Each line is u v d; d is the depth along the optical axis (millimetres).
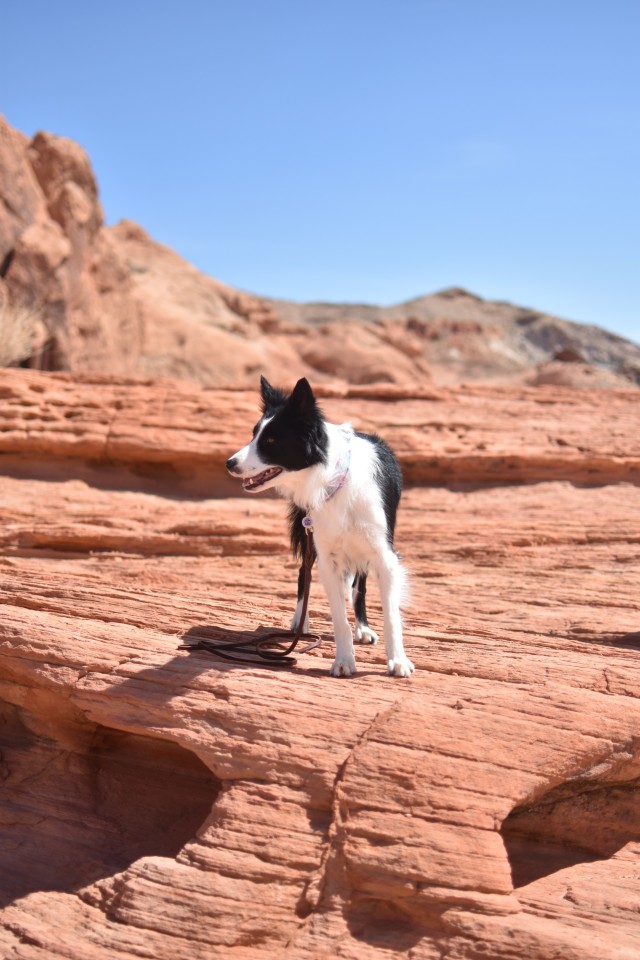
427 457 10031
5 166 20641
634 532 8078
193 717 4227
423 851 3541
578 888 3723
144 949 3443
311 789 3803
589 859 4016
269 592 6844
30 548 8164
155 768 4770
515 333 100125
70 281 22578
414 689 4305
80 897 3814
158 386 10914
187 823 4410
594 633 5531
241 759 3973
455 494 9883
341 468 4488
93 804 4648
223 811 3803
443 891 3457
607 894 3668
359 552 4648
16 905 3820
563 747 3900
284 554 8141
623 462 9789
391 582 4555
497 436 10602
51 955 3512
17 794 4707
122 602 5828
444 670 4633
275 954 3426
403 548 8312
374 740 3900
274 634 5219
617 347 103625
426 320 85375
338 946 3406
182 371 31656
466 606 6391
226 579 7254
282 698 4219
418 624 5820
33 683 4867
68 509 8828
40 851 4285
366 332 48562
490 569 7586
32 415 9891
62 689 4656
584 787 4020
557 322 104750
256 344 40781
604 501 9227
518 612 6145
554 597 6516
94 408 10109
